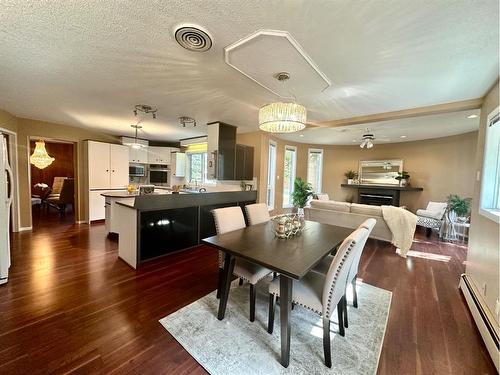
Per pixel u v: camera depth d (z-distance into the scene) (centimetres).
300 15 147
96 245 380
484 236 221
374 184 711
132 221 299
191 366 149
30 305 209
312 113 360
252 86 263
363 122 382
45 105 354
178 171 705
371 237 433
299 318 204
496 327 169
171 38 176
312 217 485
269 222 279
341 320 181
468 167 525
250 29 163
